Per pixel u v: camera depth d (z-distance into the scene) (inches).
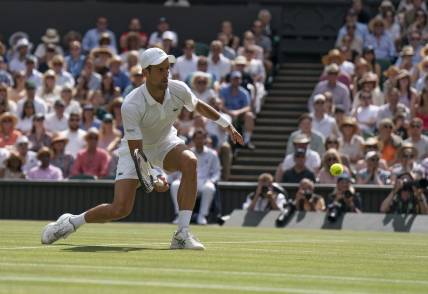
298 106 1192.8
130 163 465.1
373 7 1337.4
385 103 1056.2
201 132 939.3
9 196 989.8
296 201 882.8
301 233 733.3
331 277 349.4
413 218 826.2
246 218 885.2
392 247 546.0
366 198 904.3
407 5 1228.5
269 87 1221.1
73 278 316.5
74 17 1346.0
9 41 1353.3
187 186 463.2
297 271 370.0
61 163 1009.5
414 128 936.9
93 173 997.2
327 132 1015.6
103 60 1205.1
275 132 1143.0
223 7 1315.2
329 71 1085.8
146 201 972.6
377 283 332.2
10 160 996.6
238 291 290.8
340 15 1348.4
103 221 477.4
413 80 1103.6
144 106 455.2
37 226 759.1
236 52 1235.2
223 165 1015.6
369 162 922.7
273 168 1071.0
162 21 1274.6
